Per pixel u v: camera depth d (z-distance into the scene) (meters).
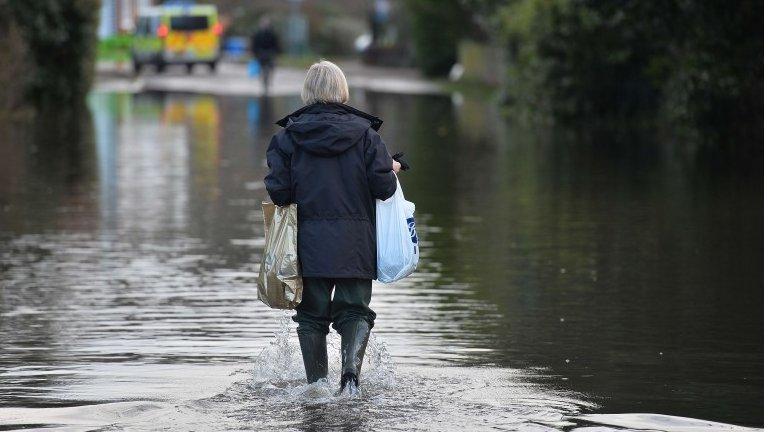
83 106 77.50
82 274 24.94
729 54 51.75
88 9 78.88
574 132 61.69
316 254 15.90
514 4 78.69
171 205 35.00
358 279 16.16
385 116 72.88
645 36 60.53
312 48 196.25
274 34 97.69
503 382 16.92
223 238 29.44
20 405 15.73
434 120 69.75
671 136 58.31
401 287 23.72
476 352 18.69
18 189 38.12
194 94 93.12
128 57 147.62
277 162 16.12
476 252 27.59
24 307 21.77
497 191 38.38
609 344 19.22
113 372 17.38
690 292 23.22
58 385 16.72
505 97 78.62
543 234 30.03
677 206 34.75
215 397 16.03
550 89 66.69
